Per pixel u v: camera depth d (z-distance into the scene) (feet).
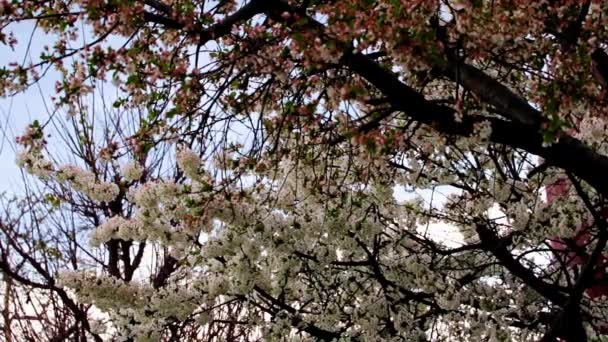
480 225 22.90
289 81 14.52
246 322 23.80
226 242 19.12
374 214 21.06
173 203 18.28
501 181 20.75
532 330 24.06
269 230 19.21
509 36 12.73
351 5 12.01
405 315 23.09
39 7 14.69
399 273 22.89
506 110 14.08
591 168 14.34
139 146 15.79
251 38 14.26
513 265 22.84
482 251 24.16
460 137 15.74
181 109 15.33
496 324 22.41
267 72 13.79
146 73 14.51
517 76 17.65
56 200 21.15
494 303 23.06
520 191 21.52
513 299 25.75
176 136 16.15
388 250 23.68
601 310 26.05
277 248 19.61
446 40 13.17
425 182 20.74
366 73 14.17
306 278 24.30
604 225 18.80
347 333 23.61
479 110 15.11
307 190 19.07
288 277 21.90
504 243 21.86
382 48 14.53
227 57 15.02
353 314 22.76
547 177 21.08
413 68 12.47
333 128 15.75
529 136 14.34
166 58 14.34
